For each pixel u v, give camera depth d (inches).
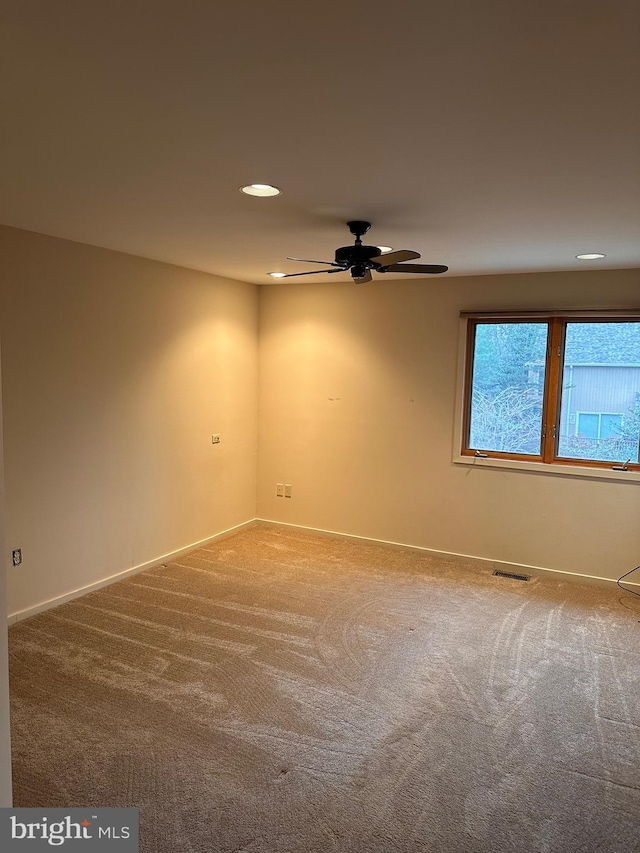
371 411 211.3
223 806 90.1
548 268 175.6
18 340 141.8
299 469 227.0
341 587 176.4
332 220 122.9
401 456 207.9
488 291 189.5
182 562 194.7
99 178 97.1
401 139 78.7
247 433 228.8
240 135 78.4
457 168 89.7
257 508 237.9
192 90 65.8
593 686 125.4
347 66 59.9
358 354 211.6
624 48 55.3
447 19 50.9
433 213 115.6
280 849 82.7
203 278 198.7
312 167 90.2
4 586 51.4
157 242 149.9
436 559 203.2
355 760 101.0
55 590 157.8
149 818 87.5
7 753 52.9
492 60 58.1
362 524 217.2
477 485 196.7
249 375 226.5
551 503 186.5
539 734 109.0
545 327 185.0
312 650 138.3
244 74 62.0
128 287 170.1
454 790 94.6
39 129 77.1
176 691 120.3
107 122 74.9
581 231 128.3
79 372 157.9
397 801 92.0
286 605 162.9
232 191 103.4
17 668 127.8
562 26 51.8
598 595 174.4
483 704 118.1
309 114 71.6
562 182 95.4
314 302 217.5
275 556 202.4
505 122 72.9
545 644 143.4
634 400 176.4
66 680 123.6
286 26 52.6
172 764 99.0
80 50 57.6
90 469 164.2
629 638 147.1
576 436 184.9
